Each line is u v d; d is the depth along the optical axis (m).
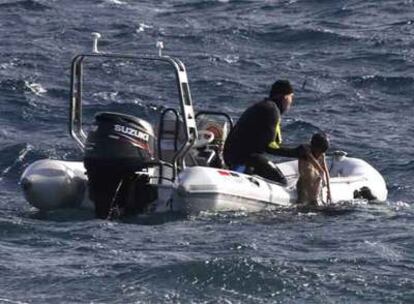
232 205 37.12
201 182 36.53
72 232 34.75
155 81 63.47
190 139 37.03
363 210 38.50
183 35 75.56
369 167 41.75
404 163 48.12
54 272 30.66
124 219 37.00
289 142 52.47
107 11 84.31
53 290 29.34
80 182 38.44
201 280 29.98
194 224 35.91
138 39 74.81
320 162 38.78
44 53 70.00
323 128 54.31
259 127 38.84
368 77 63.84
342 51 70.69
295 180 40.53
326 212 38.03
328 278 30.23
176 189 36.47
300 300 28.89
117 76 64.12
